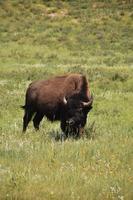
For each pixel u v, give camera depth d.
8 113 71.75
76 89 50.72
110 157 39.16
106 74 96.38
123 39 142.25
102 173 34.59
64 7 165.88
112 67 106.50
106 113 70.50
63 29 149.75
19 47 135.12
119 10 162.50
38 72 102.19
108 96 80.12
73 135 49.12
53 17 159.38
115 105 74.75
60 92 52.88
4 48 133.75
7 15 161.00
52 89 54.09
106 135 51.06
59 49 133.62
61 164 37.00
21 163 37.38
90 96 51.00
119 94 81.94
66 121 50.28
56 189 30.70
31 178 32.62
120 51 132.00
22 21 157.25
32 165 36.66
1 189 30.41
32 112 57.81
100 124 62.62
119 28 150.50
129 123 64.94
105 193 30.14
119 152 40.91
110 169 35.69
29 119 58.34
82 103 48.97
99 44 138.25
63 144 44.25
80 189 30.77
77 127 48.97
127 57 122.31
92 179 32.91
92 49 134.00
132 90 86.25
